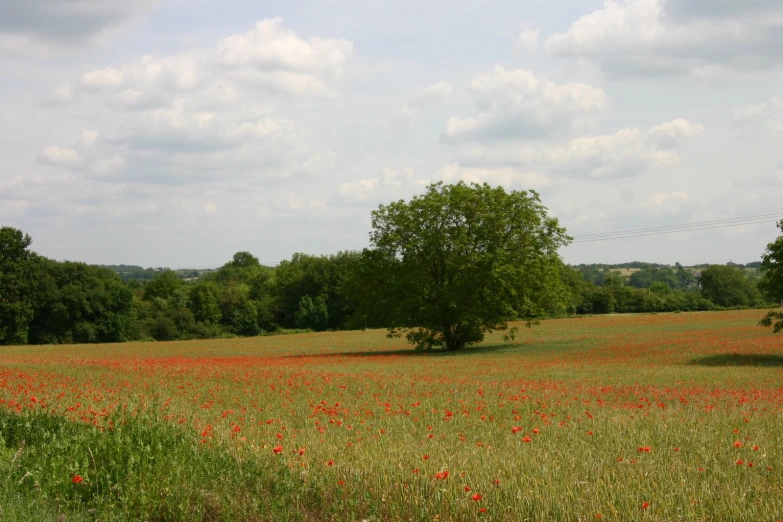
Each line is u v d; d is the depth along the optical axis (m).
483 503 7.58
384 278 54.44
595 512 7.28
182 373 29.36
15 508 7.25
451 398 19.42
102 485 8.24
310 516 7.57
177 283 130.12
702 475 8.96
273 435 12.22
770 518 7.21
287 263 153.88
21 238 91.94
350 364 39.03
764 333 63.88
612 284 138.50
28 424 11.10
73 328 95.12
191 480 8.39
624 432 12.52
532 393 20.67
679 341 56.91
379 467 9.18
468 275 52.31
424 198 54.91
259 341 87.81
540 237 53.16
